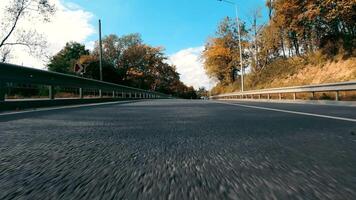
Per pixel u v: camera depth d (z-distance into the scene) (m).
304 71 31.95
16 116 7.59
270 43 41.16
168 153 3.03
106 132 4.56
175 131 4.63
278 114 7.70
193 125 5.38
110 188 1.91
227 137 4.04
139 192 1.82
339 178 2.13
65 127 5.23
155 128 4.99
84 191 1.85
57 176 2.21
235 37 62.84
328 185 1.96
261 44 44.72
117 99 23.94
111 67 64.81
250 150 3.18
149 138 3.98
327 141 3.72
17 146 3.45
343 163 2.60
